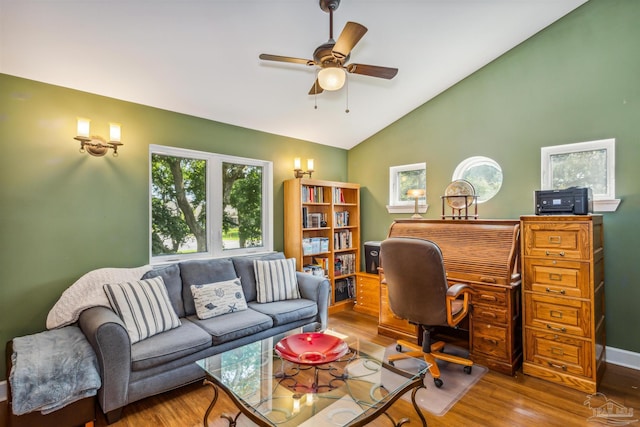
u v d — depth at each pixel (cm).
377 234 467
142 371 212
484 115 359
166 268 289
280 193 412
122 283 245
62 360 187
